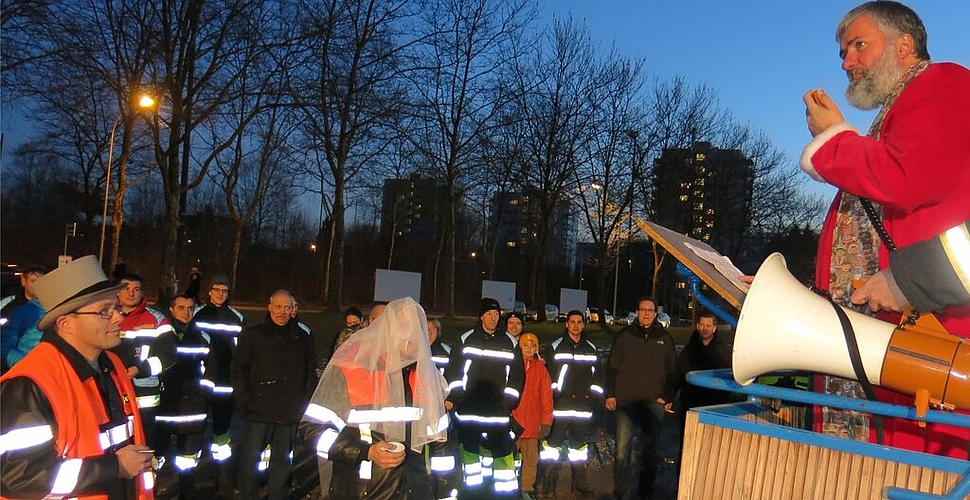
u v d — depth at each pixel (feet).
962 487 5.03
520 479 25.48
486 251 146.92
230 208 115.44
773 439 6.41
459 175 79.82
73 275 10.21
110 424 10.61
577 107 83.05
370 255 189.78
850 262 7.09
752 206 87.76
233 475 24.75
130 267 152.35
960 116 5.88
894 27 6.77
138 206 168.35
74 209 147.02
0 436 9.05
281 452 21.50
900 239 6.49
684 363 25.52
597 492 26.48
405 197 136.77
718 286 7.06
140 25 60.64
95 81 59.57
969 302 5.64
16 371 9.57
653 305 25.57
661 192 85.35
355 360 13.55
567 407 26.05
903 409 5.69
